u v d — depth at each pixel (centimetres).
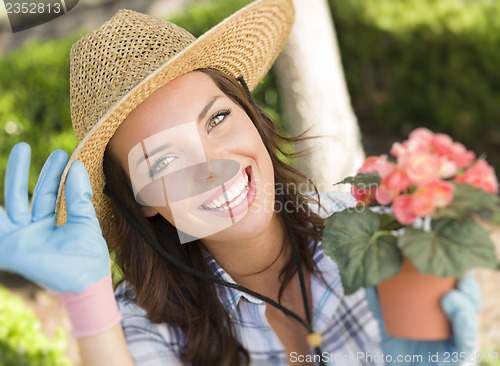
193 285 185
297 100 454
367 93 789
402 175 131
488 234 126
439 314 139
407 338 144
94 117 158
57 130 683
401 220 129
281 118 595
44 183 148
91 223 144
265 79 581
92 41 163
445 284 138
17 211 137
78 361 429
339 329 185
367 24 747
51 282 133
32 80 681
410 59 731
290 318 188
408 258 130
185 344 188
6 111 685
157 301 184
